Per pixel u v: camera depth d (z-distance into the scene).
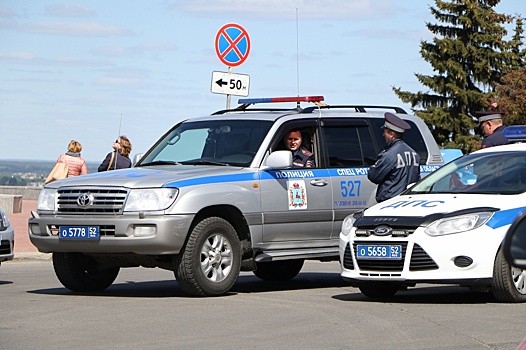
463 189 18.92
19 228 39.94
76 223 19.06
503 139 26.00
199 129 21.86
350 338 13.89
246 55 28.23
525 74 85.25
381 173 20.81
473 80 102.75
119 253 19.03
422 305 17.53
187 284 18.89
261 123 21.27
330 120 22.06
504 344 13.34
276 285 22.64
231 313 16.58
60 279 20.36
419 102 102.62
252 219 19.95
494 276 17.19
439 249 17.14
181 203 18.67
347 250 18.30
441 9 102.50
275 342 13.59
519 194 18.08
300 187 20.89
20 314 16.52
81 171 32.72
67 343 13.58
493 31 101.38
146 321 15.66
